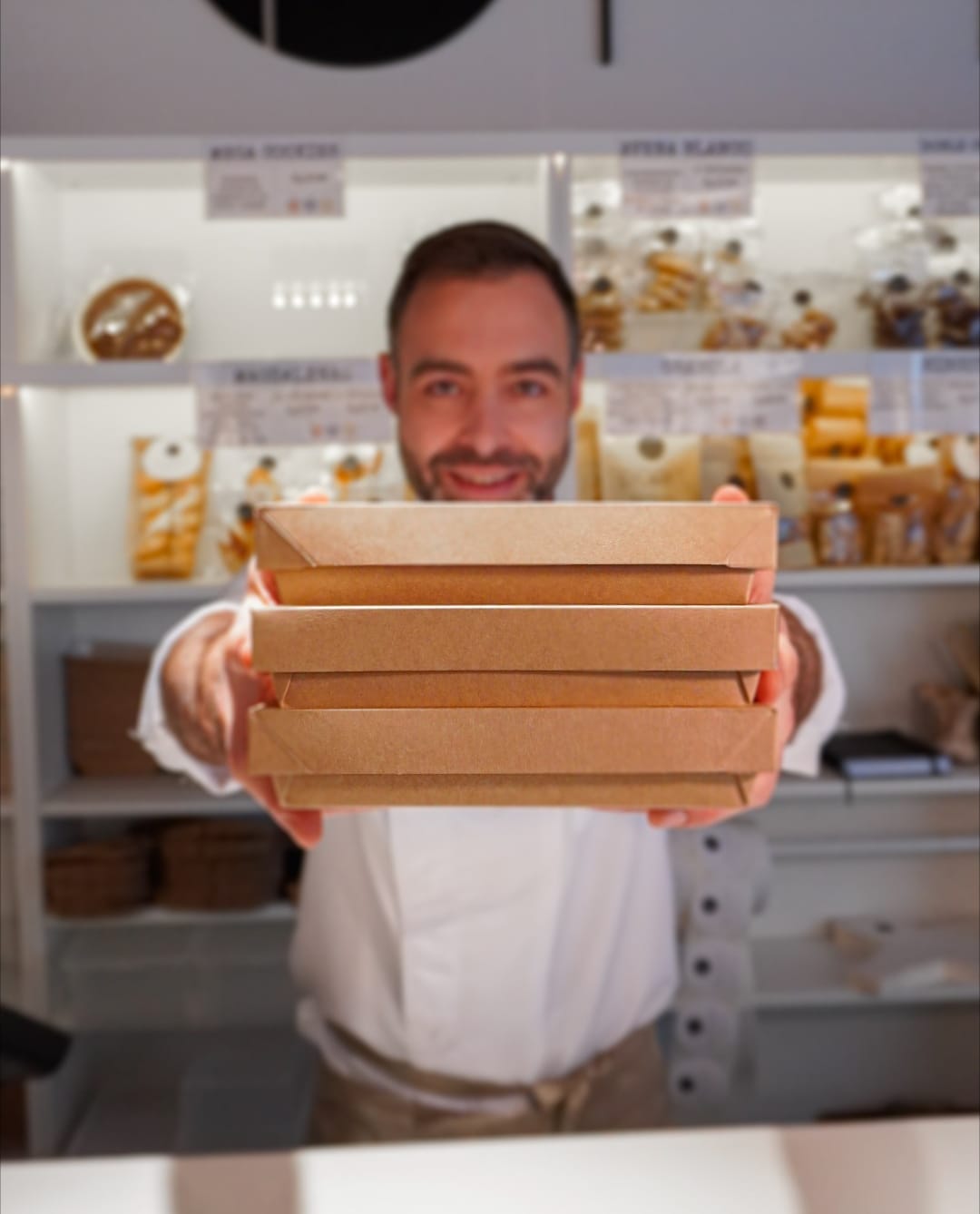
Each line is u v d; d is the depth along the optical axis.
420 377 1.82
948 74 2.25
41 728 2.20
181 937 2.24
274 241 2.25
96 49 2.24
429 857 1.62
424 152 2.02
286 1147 2.14
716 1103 2.03
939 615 2.28
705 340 2.13
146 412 2.34
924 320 2.14
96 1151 2.12
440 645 0.77
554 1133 1.67
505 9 2.25
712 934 1.99
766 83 2.26
